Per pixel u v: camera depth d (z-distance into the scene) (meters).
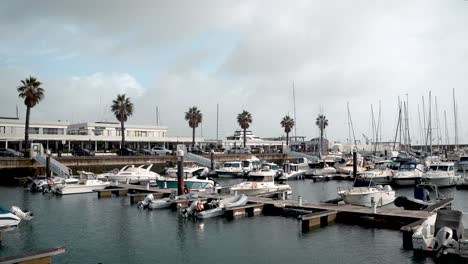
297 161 87.06
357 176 52.75
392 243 22.05
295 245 22.17
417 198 31.86
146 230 25.98
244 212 30.31
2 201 38.03
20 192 44.72
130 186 45.03
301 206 30.09
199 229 26.08
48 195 42.00
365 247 21.45
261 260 19.81
